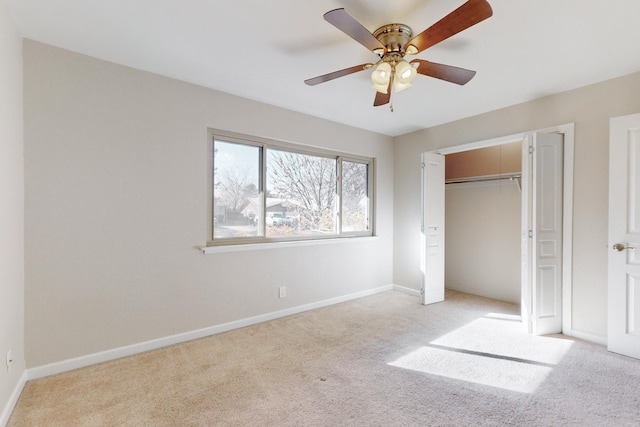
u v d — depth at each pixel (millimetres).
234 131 3002
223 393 1937
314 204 3734
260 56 2275
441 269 3992
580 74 2521
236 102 3006
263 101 3170
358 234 4164
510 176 3951
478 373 2184
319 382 2062
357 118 3703
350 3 1680
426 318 3328
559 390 1966
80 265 2240
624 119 2416
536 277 2836
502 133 3318
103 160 2320
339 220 3951
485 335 2859
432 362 2346
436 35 1628
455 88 2799
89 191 2268
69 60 2188
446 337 2814
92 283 2287
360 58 2305
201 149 2795
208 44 2115
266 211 3312
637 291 2365
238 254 3043
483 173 4266
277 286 3330
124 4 1701
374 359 2393
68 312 2197
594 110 2680
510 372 2195
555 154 2865
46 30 1956
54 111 2133
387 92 2127
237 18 1825
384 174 4406
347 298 3980
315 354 2475
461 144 3713
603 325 2641
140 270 2488
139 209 2479
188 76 2607
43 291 2105
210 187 2920
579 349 2555
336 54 2246
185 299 2719
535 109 3057
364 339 2770
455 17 1454
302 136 3504
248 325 3104
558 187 2871
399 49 1945
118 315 2395
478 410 1771
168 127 2613
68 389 1967
